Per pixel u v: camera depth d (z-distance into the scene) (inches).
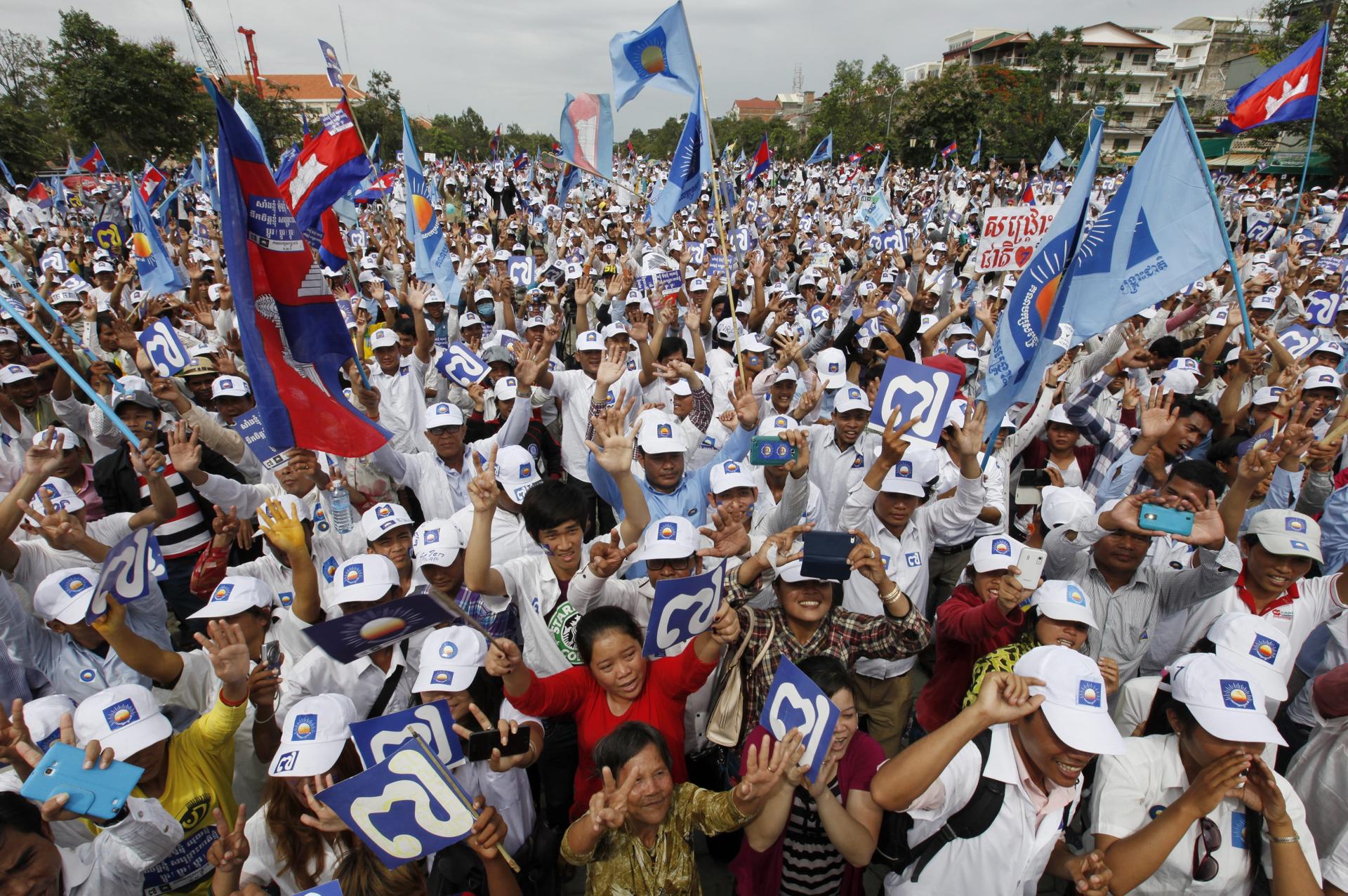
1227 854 102.6
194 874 117.5
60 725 102.6
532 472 196.5
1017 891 102.1
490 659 120.5
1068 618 128.6
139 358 269.1
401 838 99.5
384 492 221.8
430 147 2411.4
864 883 157.1
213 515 231.1
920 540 198.4
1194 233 195.9
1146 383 330.0
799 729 105.3
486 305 427.8
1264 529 141.6
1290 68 350.3
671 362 256.7
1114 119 2172.7
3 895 89.0
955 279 545.6
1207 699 98.5
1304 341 311.7
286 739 110.0
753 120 2642.7
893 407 177.5
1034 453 260.4
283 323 160.6
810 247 689.6
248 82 1141.7
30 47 1702.8
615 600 157.3
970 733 95.1
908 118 1979.6
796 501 175.5
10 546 164.7
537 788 168.2
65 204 901.2
